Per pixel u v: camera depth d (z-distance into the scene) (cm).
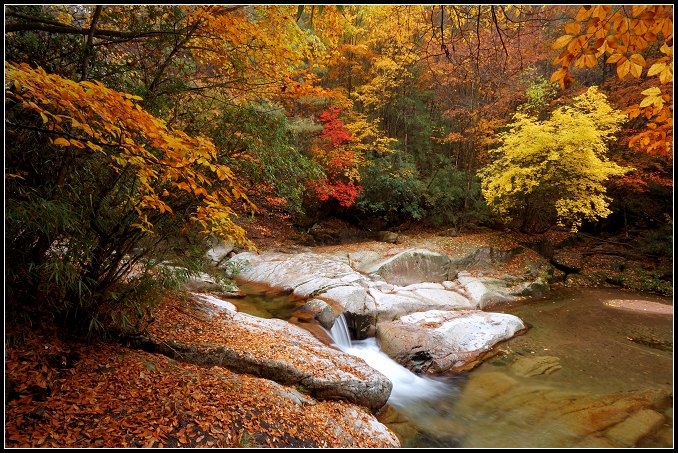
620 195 1304
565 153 991
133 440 276
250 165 446
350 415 427
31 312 348
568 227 1445
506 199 1160
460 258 1138
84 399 306
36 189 305
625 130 1109
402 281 1039
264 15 425
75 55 346
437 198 1427
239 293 873
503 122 1339
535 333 767
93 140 285
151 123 221
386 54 1225
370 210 1535
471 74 1059
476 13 349
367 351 704
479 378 598
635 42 187
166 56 431
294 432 346
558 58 200
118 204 366
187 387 357
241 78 453
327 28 466
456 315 808
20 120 293
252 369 450
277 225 1445
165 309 549
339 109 1257
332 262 1048
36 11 331
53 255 327
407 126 1603
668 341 722
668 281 1070
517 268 1125
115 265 387
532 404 516
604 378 582
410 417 492
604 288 1088
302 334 627
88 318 384
